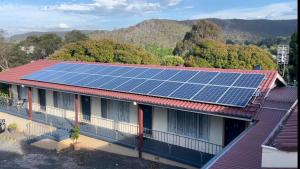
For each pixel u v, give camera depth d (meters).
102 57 40.38
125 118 20.03
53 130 21.88
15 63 65.31
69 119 23.56
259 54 41.03
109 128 21.00
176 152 16.28
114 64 23.88
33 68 28.34
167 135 17.94
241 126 15.12
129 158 17.64
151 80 18.48
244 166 8.44
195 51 45.69
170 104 15.30
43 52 70.38
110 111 20.86
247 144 10.05
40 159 19.00
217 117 15.88
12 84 27.09
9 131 25.23
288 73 34.78
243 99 13.78
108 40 42.09
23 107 27.42
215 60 43.22
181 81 17.36
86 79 21.22
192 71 18.70
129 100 16.89
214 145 16.03
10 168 17.81
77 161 18.19
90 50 40.59
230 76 16.67
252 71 17.12
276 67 40.62
